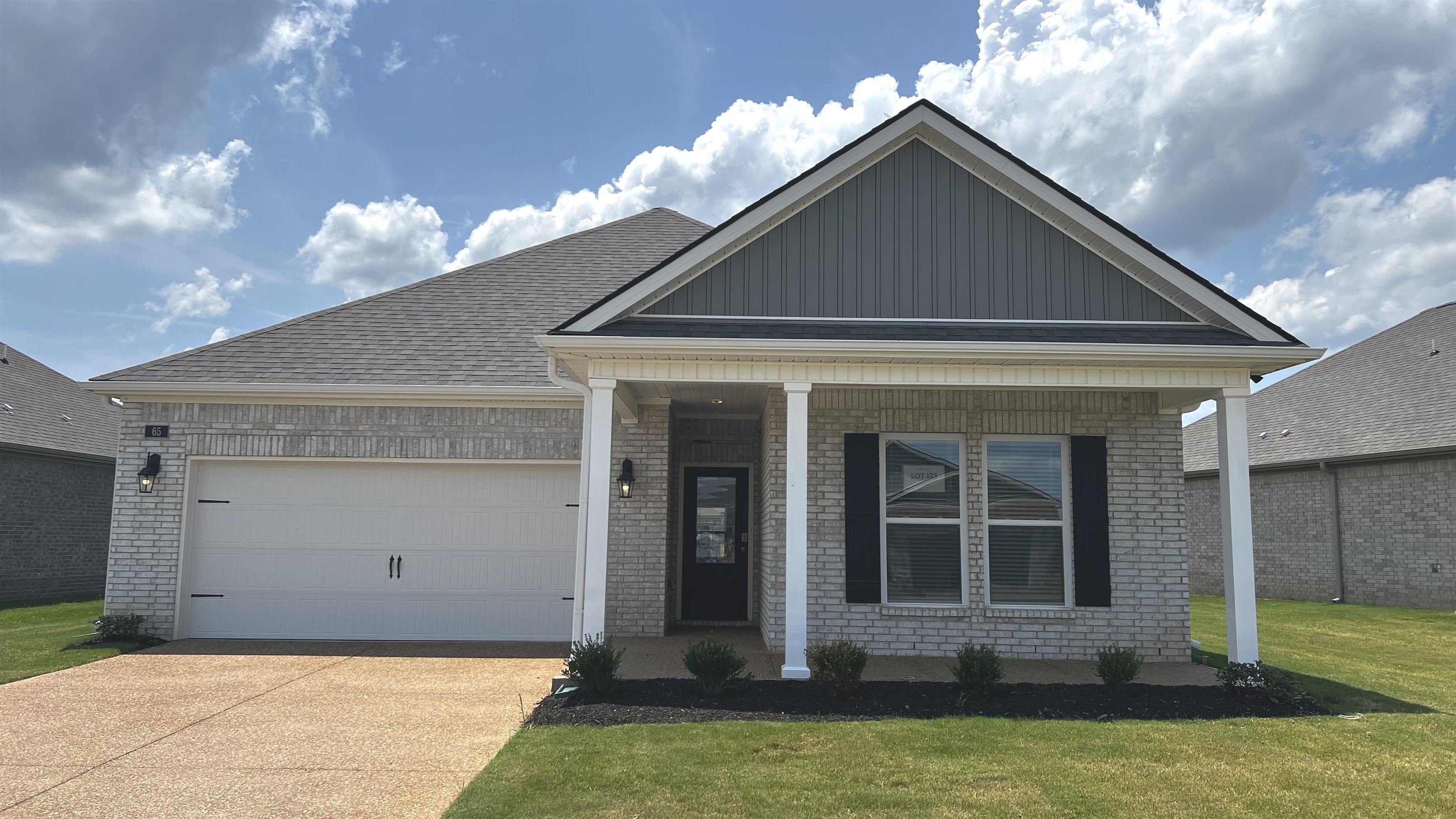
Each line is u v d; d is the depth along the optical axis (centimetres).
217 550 1109
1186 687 785
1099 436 991
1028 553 992
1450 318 2039
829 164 913
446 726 670
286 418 1109
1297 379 2372
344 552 1112
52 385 1977
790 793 500
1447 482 1630
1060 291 921
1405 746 607
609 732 634
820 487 995
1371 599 1784
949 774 535
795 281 915
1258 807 484
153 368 1117
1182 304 915
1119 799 494
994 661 746
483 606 1107
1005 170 916
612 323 884
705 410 1209
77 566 1783
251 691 800
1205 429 2491
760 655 943
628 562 1116
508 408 1113
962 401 1000
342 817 473
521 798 492
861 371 838
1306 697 746
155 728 660
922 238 927
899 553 997
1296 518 1991
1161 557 973
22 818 469
